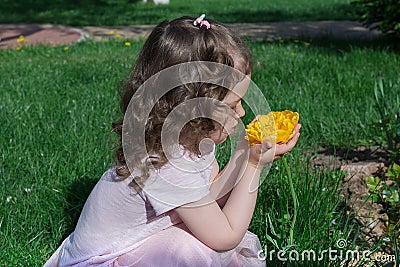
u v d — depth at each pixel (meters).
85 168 4.37
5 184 4.16
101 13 17.33
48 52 10.18
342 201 4.03
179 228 2.71
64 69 8.14
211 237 2.60
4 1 19.36
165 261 2.62
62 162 4.53
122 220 2.70
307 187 3.68
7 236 3.49
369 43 9.75
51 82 7.32
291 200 3.66
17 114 5.82
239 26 13.88
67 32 13.90
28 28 14.70
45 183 4.18
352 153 4.90
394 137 4.23
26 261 3.30
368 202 4.09
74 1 19.72
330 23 14.16
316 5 18.38
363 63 7.78
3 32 14.02
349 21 14.41
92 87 7.00
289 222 3.38
